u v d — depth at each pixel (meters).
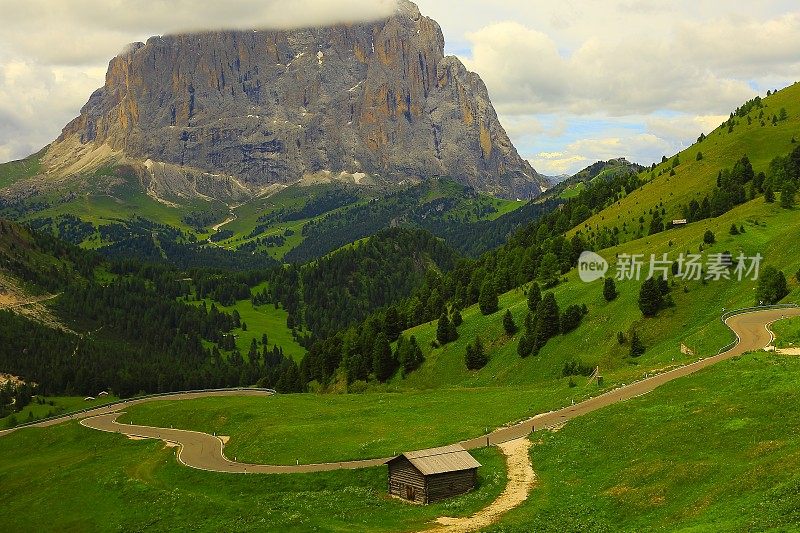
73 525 90.00
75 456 138.62
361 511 73.25
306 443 107.94
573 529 60.59
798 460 58.88
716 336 116.56
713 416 75.94
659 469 67.38
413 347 185.50
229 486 95.25
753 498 55.28
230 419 142.62
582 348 150.50
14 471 134.88
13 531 94.88
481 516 67.44
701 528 52.06
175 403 171.75
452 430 99.81
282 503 78.69
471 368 172.00
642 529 56.88
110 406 186.62
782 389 77.44
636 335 138.00
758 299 134.12
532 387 128.38
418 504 74.62
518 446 86.94
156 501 88.75
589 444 81.44
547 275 199.50
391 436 103.31
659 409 83.81
